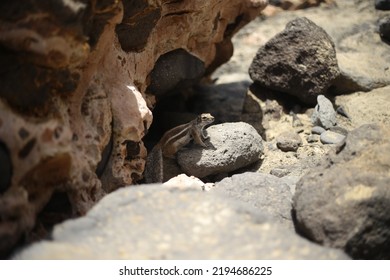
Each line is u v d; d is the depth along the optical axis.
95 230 2.13
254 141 2.78
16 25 2.15
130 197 2.19
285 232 2.13
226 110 3.21
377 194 2.25
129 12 2.48
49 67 2.21
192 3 2.75
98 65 2.43
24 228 2.20
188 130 2.72
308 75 3.06
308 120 3.05
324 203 2.28
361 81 3.15
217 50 3.23
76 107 2.35
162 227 2.13
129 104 2.48
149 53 2.69
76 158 2.30
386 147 2.35
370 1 3.85
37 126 2.20
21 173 2.18
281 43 3.10
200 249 2.08
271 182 2.49
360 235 2.23
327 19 3.74
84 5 2.19
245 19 3.20
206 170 2.71
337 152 2.39
